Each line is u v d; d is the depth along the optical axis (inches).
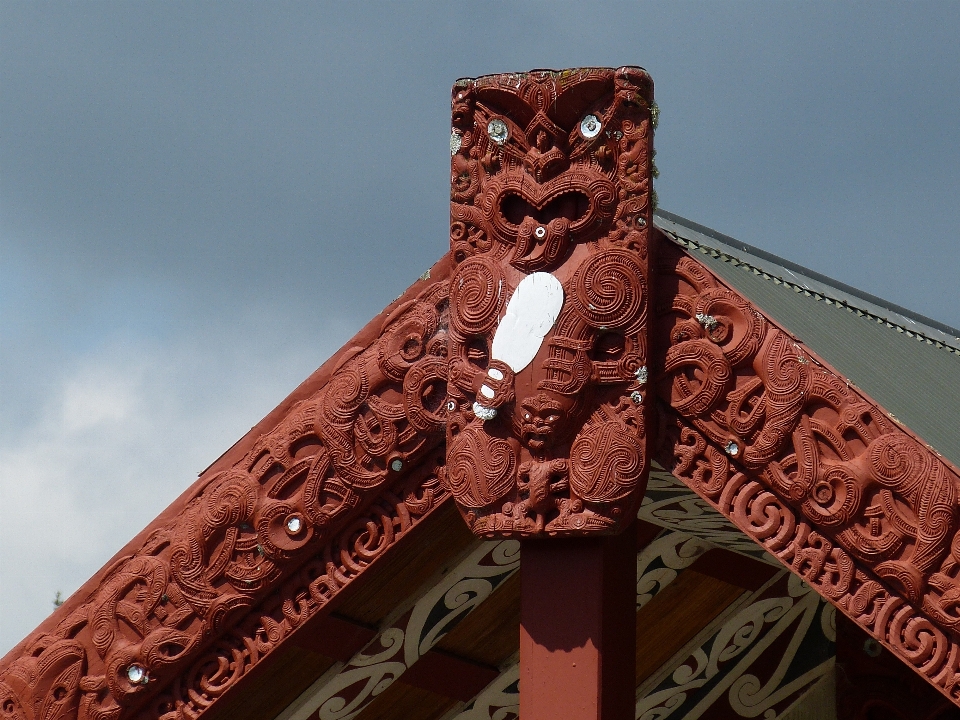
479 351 417.4
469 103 423.5
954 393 610.5
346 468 438.0
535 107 413.1
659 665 589.0
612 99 409.1
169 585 454.9
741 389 399.5
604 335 405.7
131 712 460.1
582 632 399.2
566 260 410.3
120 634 461.7
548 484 401.4
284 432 446.6
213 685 452.4
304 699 530.9
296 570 446.6
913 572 378.9
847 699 578.6
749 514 399.2
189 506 457.1
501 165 421.1
